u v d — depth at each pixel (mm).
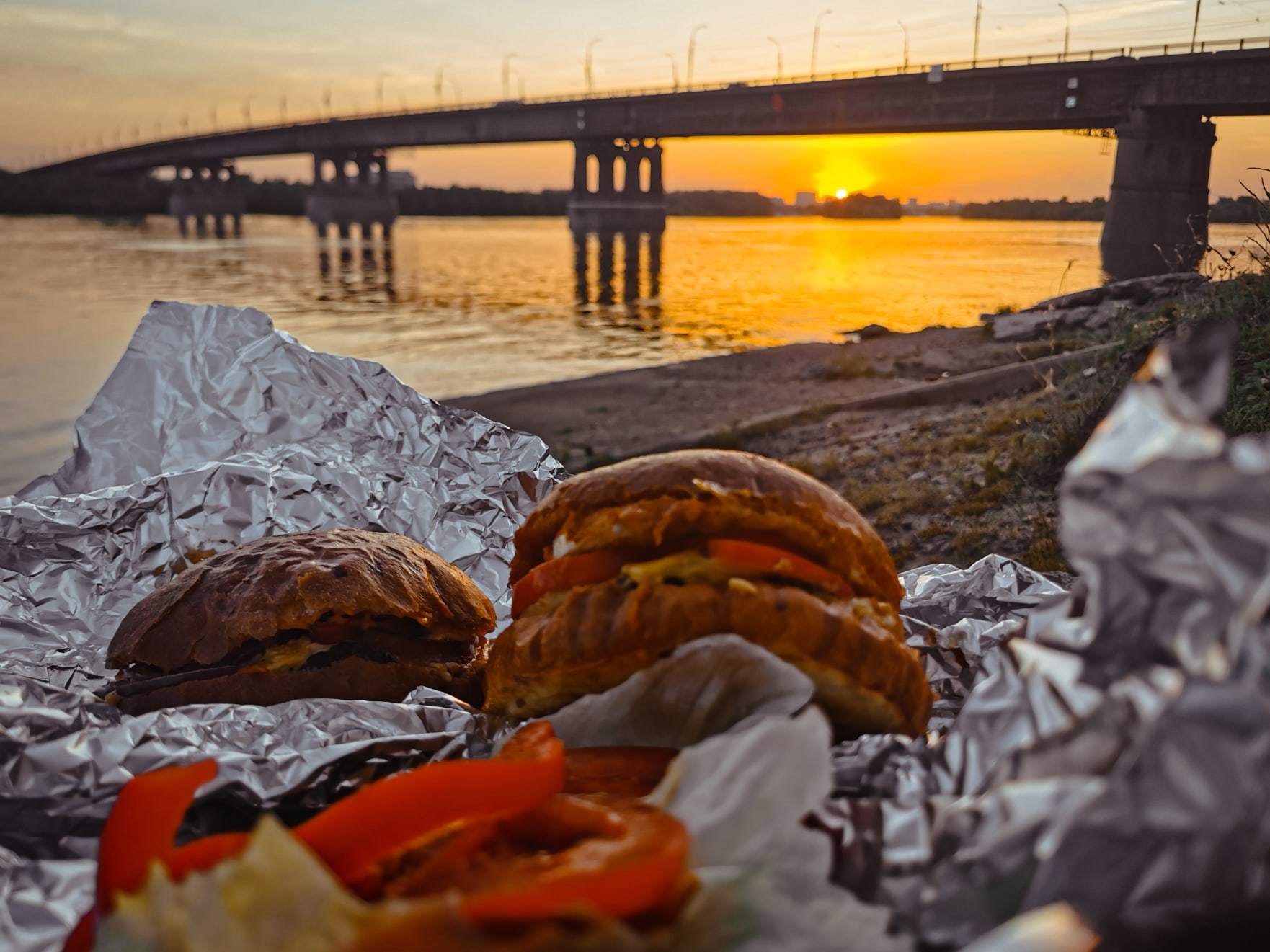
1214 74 40281
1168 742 743
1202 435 762
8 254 83062
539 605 1386
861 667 1251
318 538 1797
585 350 34281
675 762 961
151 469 2693
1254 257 6176
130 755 1278
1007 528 7527
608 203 118438
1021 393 11828
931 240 123062
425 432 2797
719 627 1212
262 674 1634
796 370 21641
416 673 1712
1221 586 746
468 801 863
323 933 664
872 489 9141
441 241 117188
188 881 700
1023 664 956
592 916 700
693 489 1333
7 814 1199
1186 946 738
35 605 2135
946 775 986
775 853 876
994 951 739
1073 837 764
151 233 126875
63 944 992
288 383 2787
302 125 115625
